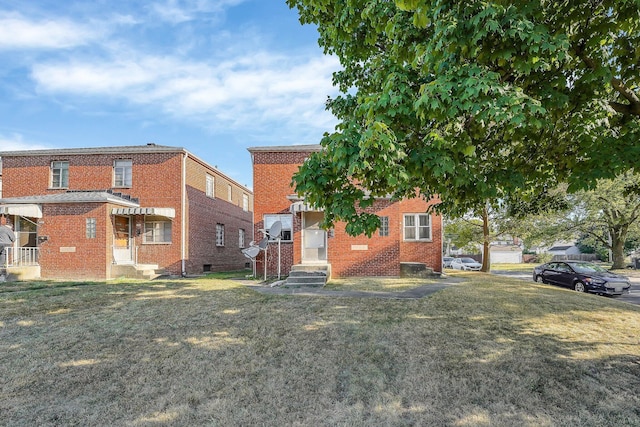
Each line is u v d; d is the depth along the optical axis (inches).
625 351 219.1
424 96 144.2
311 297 377.4
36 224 644.7
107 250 629.9
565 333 252.1
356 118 203.5
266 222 697.6
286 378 183.9
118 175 727.7
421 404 157.5
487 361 201.6
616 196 901.2
